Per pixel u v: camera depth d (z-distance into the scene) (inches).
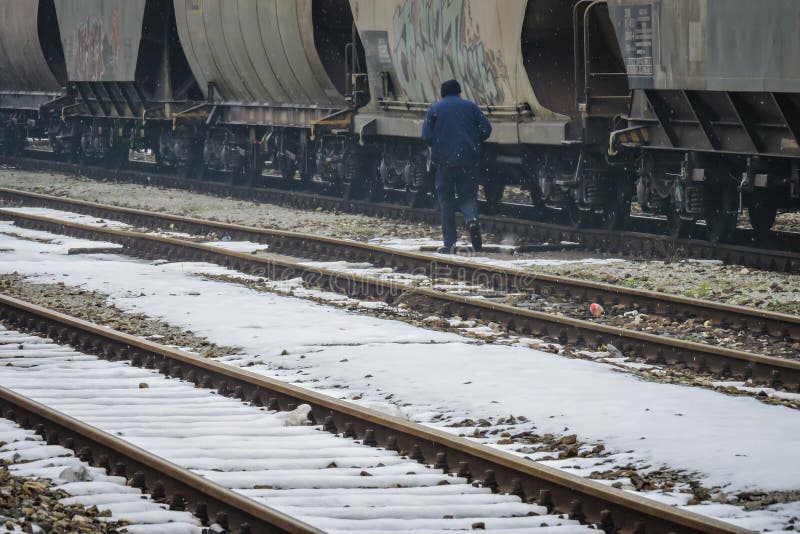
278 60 1925.4
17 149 2970.0
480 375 745.0
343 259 1328.7
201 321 955.3
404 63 1656.0
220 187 2185.0
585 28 1371.8
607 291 1024.9
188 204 1961.1
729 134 1238.9
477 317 979.9
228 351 861.8
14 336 908.0
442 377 744.3
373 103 1765.5
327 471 556.7
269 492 518.0
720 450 564.1
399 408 671.8
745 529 431.5
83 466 546.6
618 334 855.1
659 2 1253.1
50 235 1552.7
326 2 1836.9
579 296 1050.1
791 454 553.3
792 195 1189.7
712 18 1179.3
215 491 488.1
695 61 1207.6
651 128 1330.0
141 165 2669.8
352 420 633.0
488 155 1604.3
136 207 1914.4
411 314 1007.6
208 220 1692.9
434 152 1332.4
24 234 1569.9
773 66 1108.5
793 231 1461.6
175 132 2336.4
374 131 1763.0
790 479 517.0
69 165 2655.0
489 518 489.7
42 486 513.0
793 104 1130.7
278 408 691.4
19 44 2736.2
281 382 698.2
